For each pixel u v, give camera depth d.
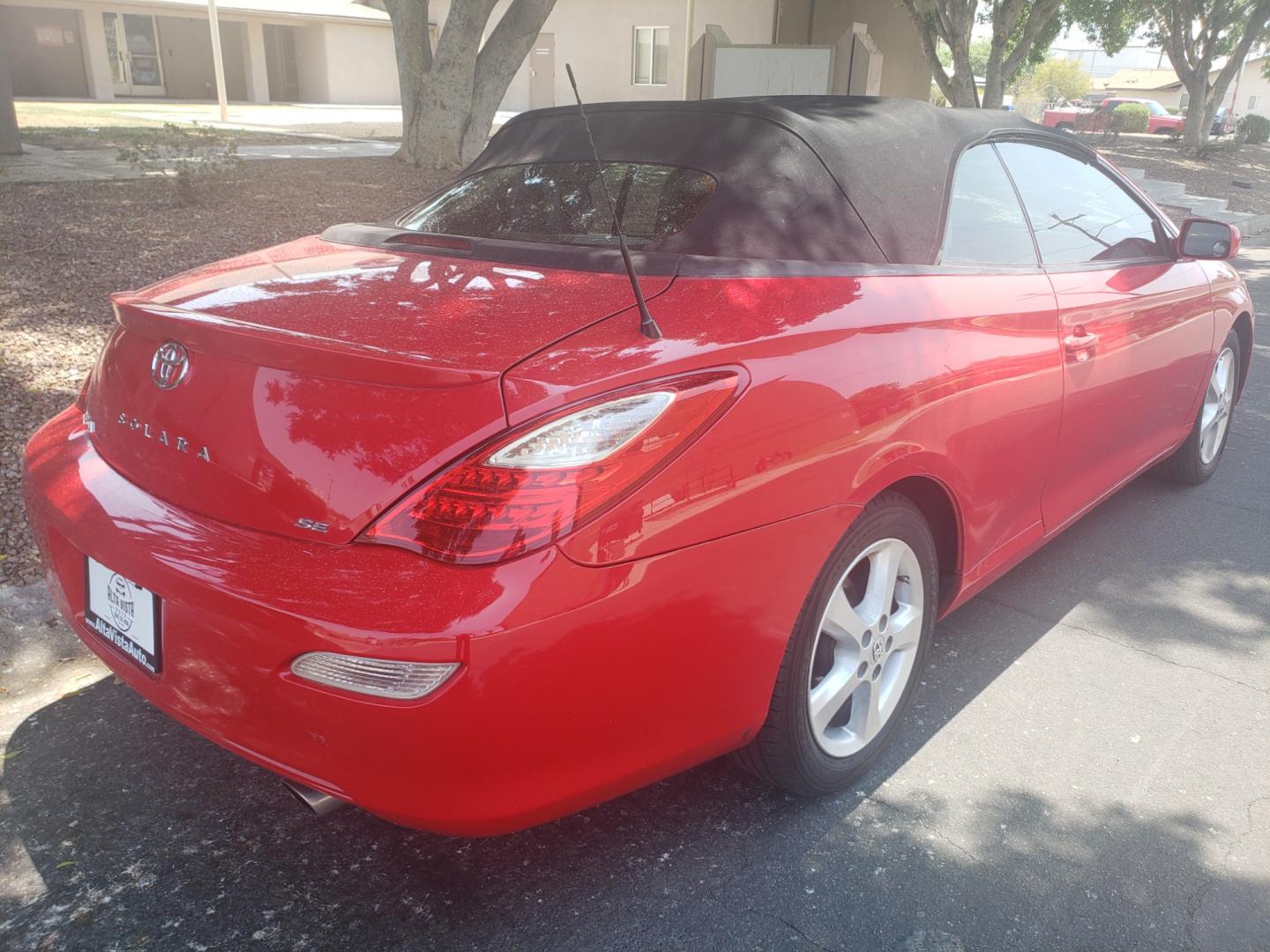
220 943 1.95
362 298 2.07
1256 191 20.02
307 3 35.56
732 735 2.03
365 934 1.98
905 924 2.04
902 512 2.34
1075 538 4.00
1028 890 2.14
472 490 1.62
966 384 2.43
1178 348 3.71
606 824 2.32
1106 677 3.00
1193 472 4.50
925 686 2.93
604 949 1.96
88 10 31.86
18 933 1.95
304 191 10.59
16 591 3.18
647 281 2.14
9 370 4.87
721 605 1.87
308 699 1.65
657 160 2.58
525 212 2.62
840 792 2.45
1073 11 26.69
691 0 14.62
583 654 1.68
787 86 14.23
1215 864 2.23
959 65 16.80
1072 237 3.21
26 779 2.40
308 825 2.29
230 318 1.94
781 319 2.07
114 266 6.95
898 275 2.42
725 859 2.21
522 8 13.08
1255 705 2.86
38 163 12.20
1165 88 76.38
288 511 1.74
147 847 2.20
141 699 2.74
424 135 13.13
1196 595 3.54
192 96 36.03
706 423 1.82
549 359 1.76
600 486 1.68
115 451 2.10
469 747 1.62
